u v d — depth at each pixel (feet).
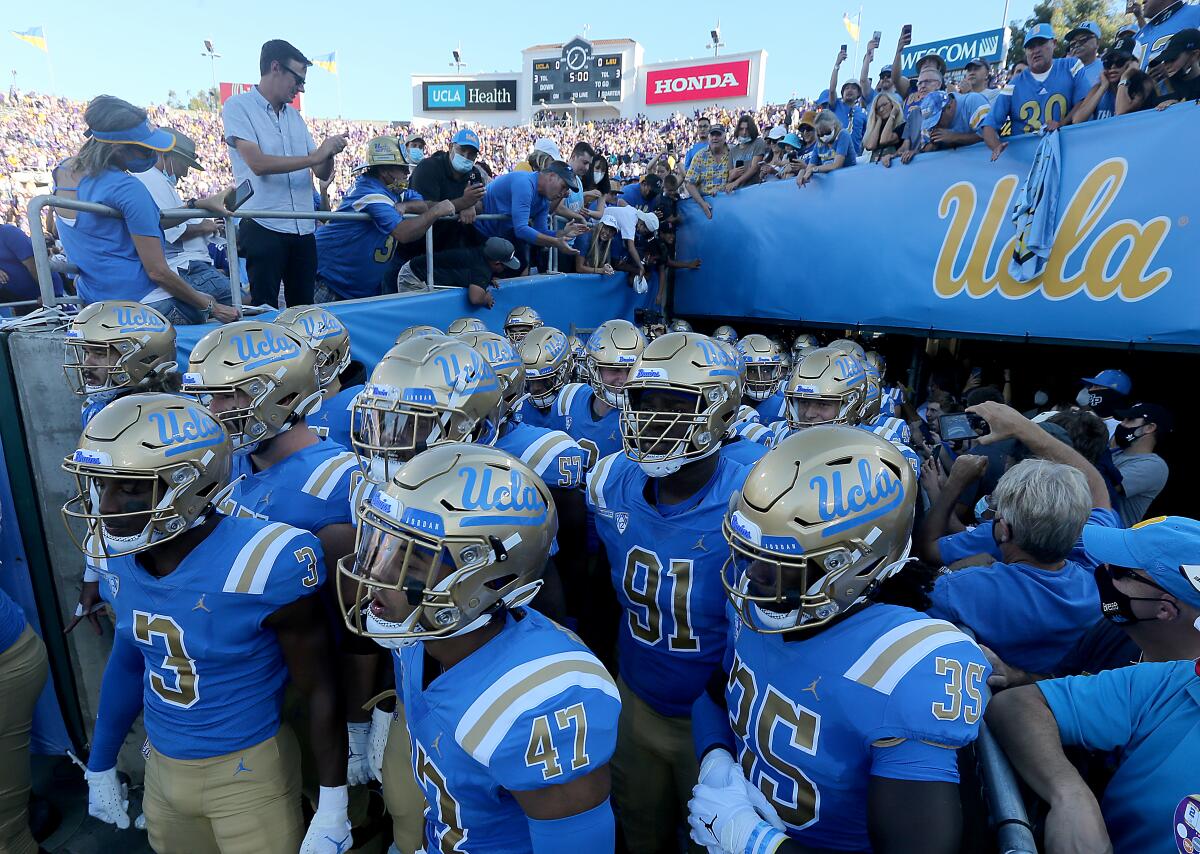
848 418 12.33
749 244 25.86
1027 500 6.84
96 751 7.48
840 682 4.54
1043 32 17.74
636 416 7.24
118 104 11.49
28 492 10.34
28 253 17.19
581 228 22.93
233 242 12.96
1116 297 16.87
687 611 7.39
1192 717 4.54
